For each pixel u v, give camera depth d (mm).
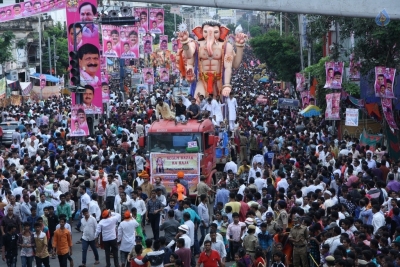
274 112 52062
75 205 26234
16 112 53688
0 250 22500
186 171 27844
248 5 18719
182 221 20672
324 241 17531
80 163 29031
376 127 37812
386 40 30891
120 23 35156
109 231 20266
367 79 33969
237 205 20828
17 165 29500
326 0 18734
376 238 17125
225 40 41188
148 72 69812
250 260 17438
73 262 21828
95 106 34969
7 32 70375
